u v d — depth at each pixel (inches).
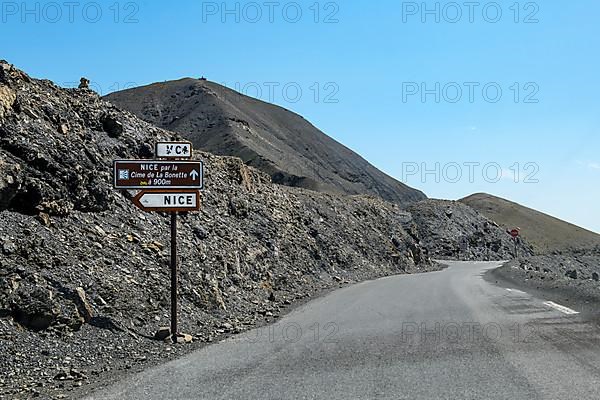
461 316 565.6
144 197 467.8
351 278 1262.3
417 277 1359.5
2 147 534.6
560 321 506.3
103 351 400.2
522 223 5915.4
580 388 287.0
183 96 5900.6
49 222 514.0
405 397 279.6
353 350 402.3
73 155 614.9
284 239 1095.6
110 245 560.4
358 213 1929.1
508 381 303.7
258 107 6323.8
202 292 608.7
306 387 304.5
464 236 3371.1
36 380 332.5
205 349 431.8
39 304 398.0
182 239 698.8
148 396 298.0
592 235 6028.5
